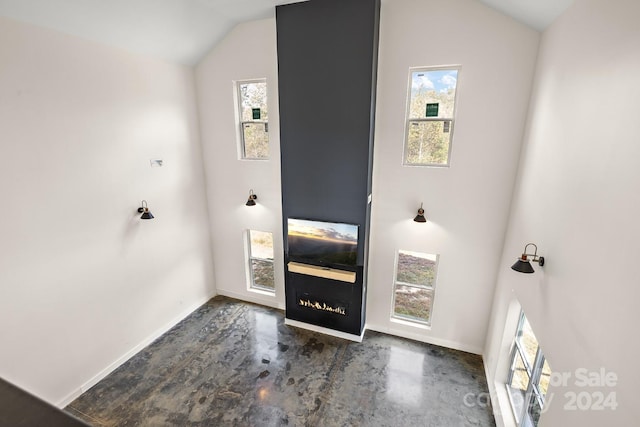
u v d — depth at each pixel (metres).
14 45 3.12
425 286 5.01
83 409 3.84
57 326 3.74
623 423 1.56
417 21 4.05
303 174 4.79
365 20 3.97
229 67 5.16
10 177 3.20
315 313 5.30
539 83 3.47
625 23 1.87
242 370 4.49
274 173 5.34
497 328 4.13
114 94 4.14
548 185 2.90
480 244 4.43
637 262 1.56
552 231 2.69
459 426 3.68
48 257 3.59
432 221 4.60
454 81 4.17
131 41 4.18
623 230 1.71
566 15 2.82
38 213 3.46
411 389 4.18
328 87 4.34
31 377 3.54
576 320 2.11
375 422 3.72
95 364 4.20
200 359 4.70
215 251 6.26
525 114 3.86
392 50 4.23
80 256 3.92
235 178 5.65
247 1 4.22
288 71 4.49
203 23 4.55
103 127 4.05
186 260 5.64
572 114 2.55
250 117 5.40
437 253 4.68
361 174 4.46
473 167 4.23
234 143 5.47
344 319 5.12
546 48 3.34
